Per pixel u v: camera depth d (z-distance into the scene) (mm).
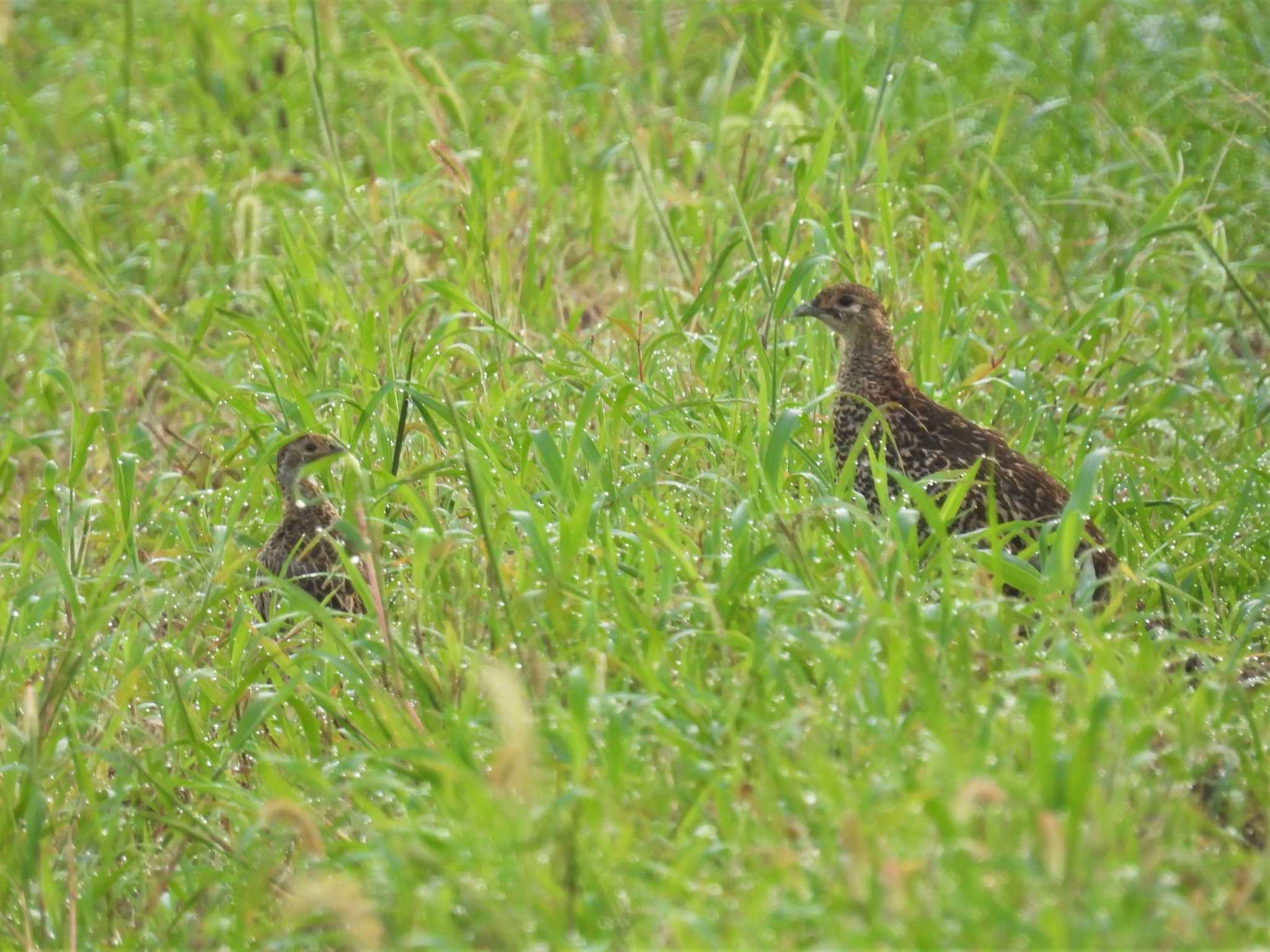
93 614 10531
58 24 23859
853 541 10266
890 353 12375
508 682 7461
